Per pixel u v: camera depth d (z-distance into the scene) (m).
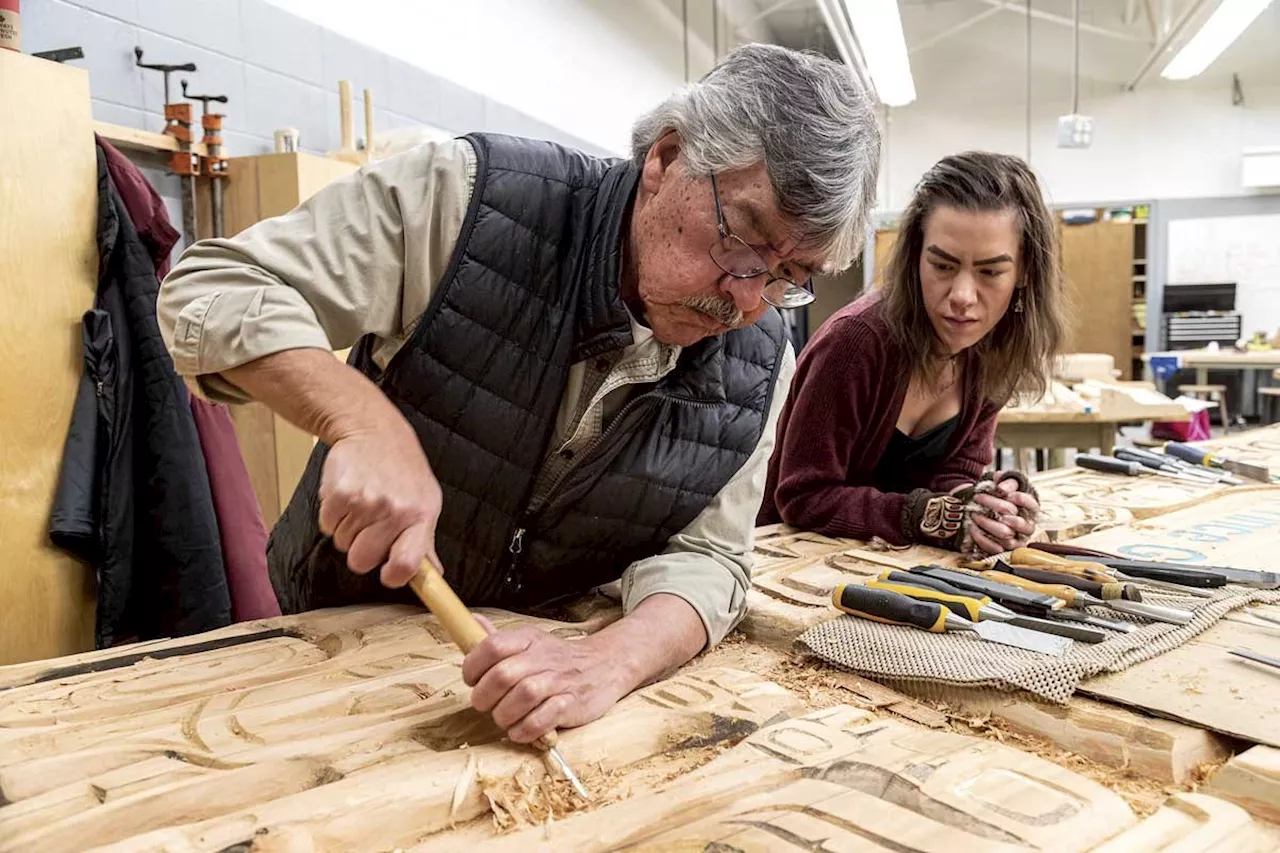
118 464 1.86
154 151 2.35
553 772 0.76
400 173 0.99
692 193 0.90
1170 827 0.66
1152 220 8.35
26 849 0.63
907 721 0.90
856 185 0.90
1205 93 8.15
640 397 1.07
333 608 1.18
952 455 1.74
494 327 1.01
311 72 2.94
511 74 4.32
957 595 1.10
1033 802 0.69
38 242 1.78
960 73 8.72
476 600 1.19
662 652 0.97
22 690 0.89
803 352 1.65
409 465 0.81
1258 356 6.45
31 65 1.75
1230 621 1.07
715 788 0.72
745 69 0.90
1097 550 1.36
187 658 0.99
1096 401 3.34
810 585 1.24
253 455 2.62
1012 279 1.46
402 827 0.68
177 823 0.68
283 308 0.86
